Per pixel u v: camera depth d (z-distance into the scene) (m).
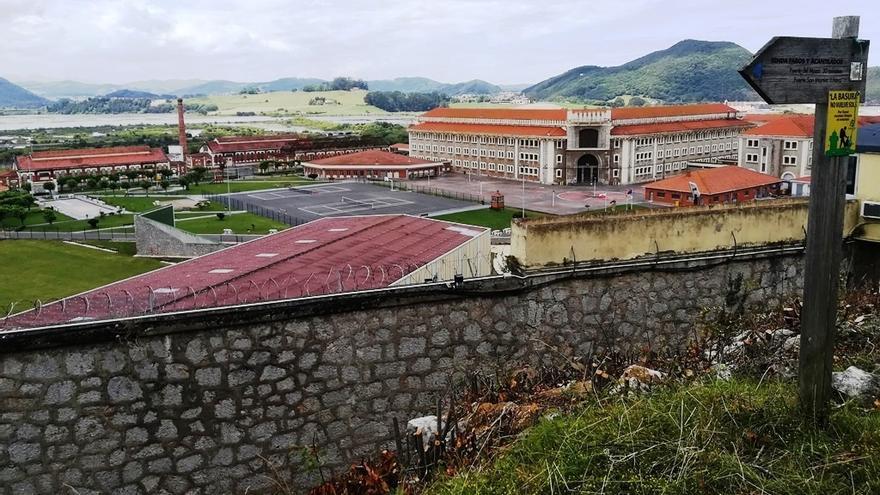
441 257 22.39
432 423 8.75
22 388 7.77
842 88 7.06
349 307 9.22
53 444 7.96
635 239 10.85
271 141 162.12
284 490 8.33
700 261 11.30
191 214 85.81
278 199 100.50
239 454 8.82
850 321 10.28
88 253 56.16
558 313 10.56
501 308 10.20
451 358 9.95
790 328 10.83
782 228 11.91
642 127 119.19
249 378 8.78
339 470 9.38
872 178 12.73
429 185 117.06
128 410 8.24
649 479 6.02
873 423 6.88
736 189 86.69
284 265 20.67
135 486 8.36
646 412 6.95
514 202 97.06
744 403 7.16
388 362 9.58
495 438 7.61
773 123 103.44
